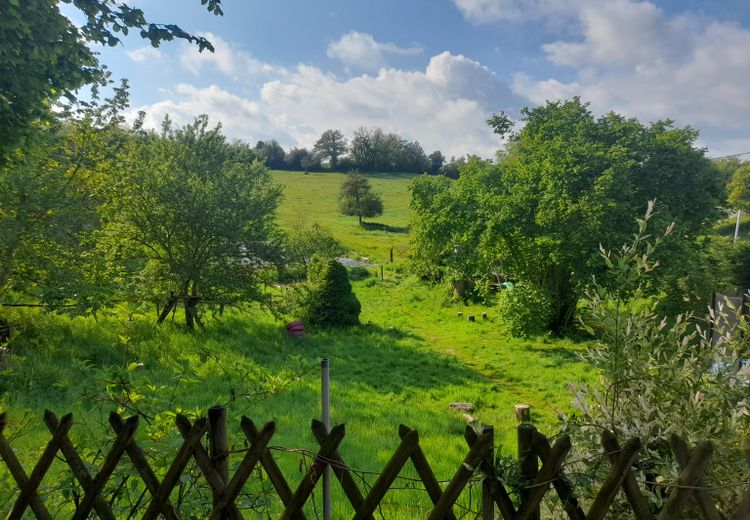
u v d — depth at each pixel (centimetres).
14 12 555
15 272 1211
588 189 1972
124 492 358
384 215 8856
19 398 908
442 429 1052
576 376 1602
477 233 2445
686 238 2144
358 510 241
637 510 222
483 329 2355
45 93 714
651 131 2175
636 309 377
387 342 1995
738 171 6347
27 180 1126
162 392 396
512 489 236
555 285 2266
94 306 1200
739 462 291
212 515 254
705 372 346
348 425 1015
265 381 491
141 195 1761
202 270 1836
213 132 1972
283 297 2114
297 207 8925
